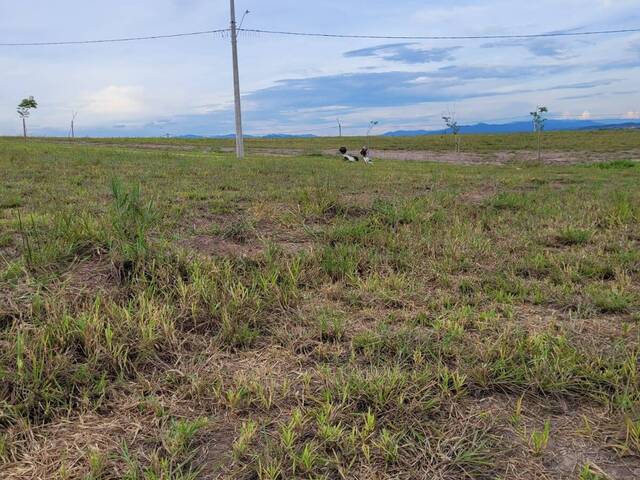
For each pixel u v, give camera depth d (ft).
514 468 6.21
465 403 7.57
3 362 7.94
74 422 7.09
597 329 10.07
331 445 6.51
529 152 109.40
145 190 25.62
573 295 11.86
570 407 7.54
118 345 8.46
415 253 15.25
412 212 19.85
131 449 6.54
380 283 12.60
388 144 142.10
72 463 6.25
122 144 118.62
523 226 19.31
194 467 6.21
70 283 10.79
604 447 6.61
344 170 45.37
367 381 7.72
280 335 9.66
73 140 130.72
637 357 8.79
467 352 8.90
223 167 42.52
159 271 11.26
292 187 29.55
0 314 9.25
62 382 7.72
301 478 6.01
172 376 8.21
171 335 9.14
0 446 6.34
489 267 14.24
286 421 7.10
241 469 6.13
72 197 22.50
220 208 21.39
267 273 12.30
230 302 10.37
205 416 7.24
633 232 18.17
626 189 30.86
